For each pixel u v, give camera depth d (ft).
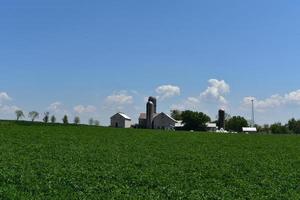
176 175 103.09
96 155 137.69
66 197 72.54
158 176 99.04
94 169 106.32
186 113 593.42
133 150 162.40
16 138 192.03
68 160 122.11
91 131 270.26
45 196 72.90
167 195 79.10
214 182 95.96
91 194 76.43
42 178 88.94
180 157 144.05
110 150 157.79
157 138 240.32
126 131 297.33
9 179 85.15
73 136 219.41
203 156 151.23
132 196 76.33
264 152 178.50
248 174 111.14
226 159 144.36
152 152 157.38
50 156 129.39
